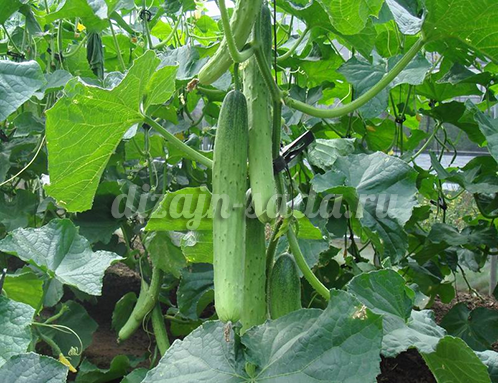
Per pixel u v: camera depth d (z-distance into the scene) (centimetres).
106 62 194
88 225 140
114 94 74
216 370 70
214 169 66
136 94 76
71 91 72
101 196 139
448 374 83
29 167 148
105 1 137
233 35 67
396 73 87
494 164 162
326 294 79
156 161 159
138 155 144
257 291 72
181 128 142
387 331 78
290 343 69
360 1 78
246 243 72
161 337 131
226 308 60
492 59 96
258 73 71
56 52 160
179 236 120
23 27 160
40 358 71
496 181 150
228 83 125
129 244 147
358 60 120
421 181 161
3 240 95
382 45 139
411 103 163
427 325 82
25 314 77
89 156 82
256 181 66
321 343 68
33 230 99
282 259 78
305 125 158
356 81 117
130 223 152
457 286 218
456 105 145
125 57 194
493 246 149
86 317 140
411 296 86
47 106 145
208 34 213
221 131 66
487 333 143
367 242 153
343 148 130
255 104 69
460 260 178
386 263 94
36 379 70
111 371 131
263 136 68
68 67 170
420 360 150
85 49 169
